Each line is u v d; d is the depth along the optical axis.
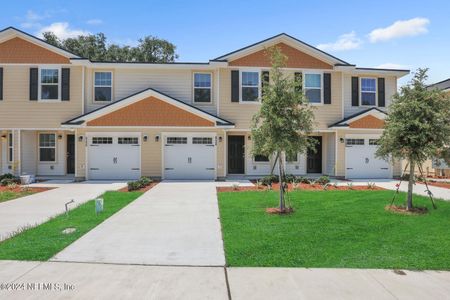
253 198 11.27
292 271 5.04
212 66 17.80
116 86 18.02
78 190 13.68
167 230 7.31
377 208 9.62
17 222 8.05
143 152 17.11
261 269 5.11
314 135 19.70
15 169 17.59
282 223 7.86
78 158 16.94
